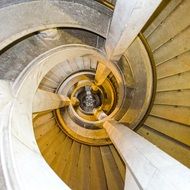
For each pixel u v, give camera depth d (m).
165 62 5.22
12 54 3.69
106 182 6.32
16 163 1.58
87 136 7.15
